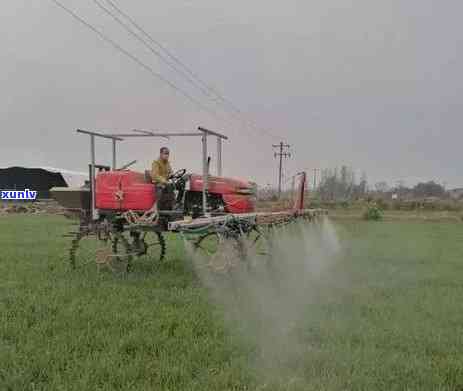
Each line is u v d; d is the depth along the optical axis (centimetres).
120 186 919
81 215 988
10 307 662
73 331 558
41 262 1046
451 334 575
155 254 1206
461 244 1675
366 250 1465
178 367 452
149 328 569
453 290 845
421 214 4103
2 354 475
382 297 786
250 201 1006
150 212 898
